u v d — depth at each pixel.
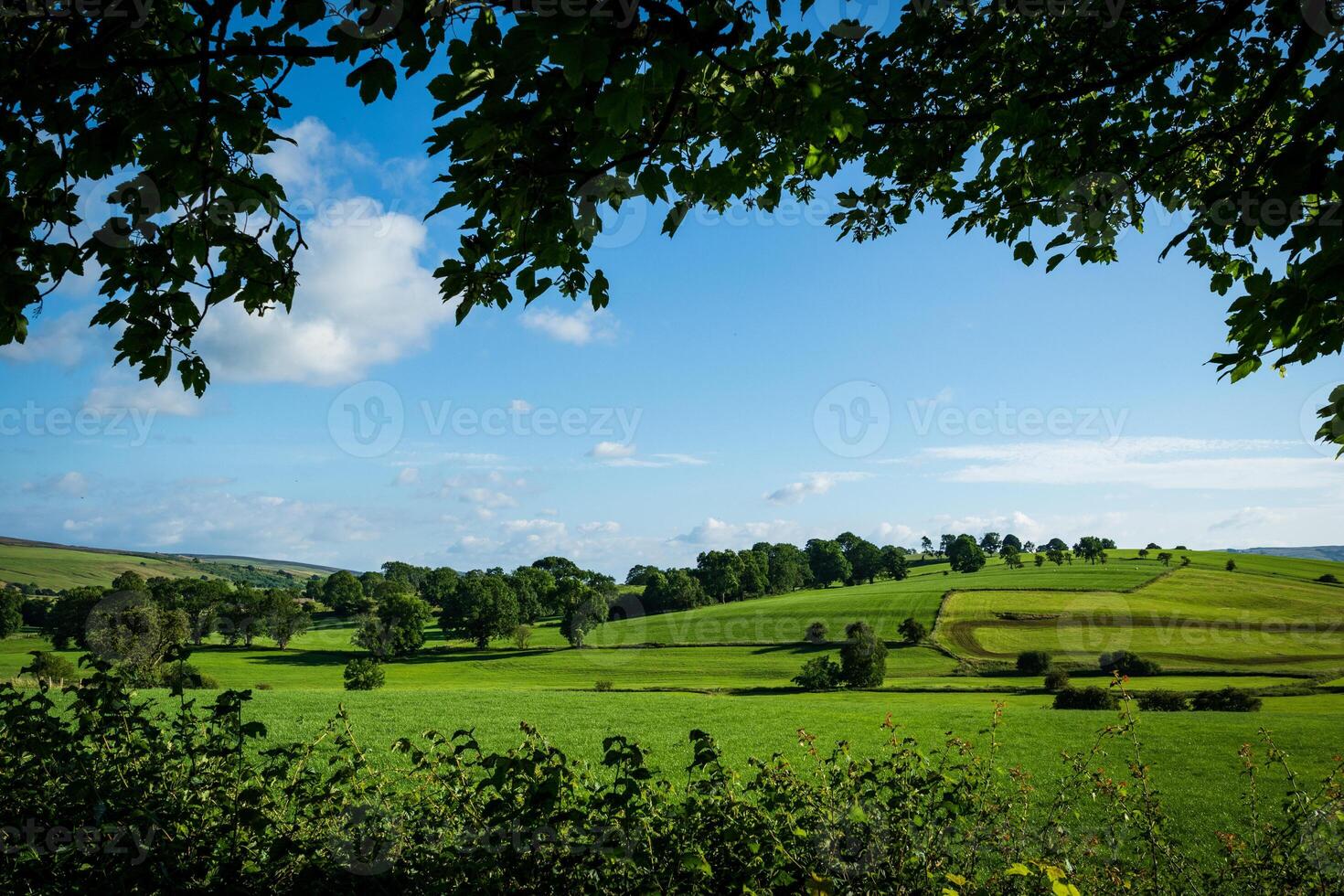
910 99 5.62
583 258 4.51
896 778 5.09
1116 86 5.54
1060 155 5.45
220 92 3.46
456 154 3.37
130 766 4.91
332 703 36.91
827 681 59.62
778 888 4.31
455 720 32.22
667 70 2.88
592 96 3.05
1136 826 5.85
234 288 4.15
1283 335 3.96
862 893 4.38
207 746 4.78
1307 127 3.39
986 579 118.06
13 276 3.65
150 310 4.03
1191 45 4.62
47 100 3.47
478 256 4.27
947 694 53.28
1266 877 5.32
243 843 4.37
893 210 6.96
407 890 4.09
